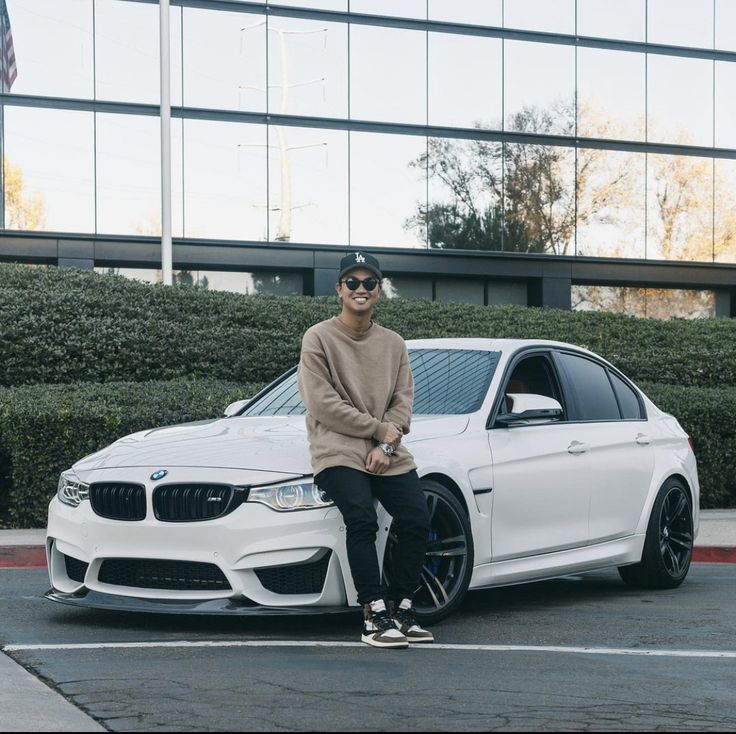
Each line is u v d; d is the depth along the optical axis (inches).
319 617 252.8
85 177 859.4
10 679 189.0
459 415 263.3
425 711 171.8
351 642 224.4
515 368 285.1
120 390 468.8
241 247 892.6
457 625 249.1
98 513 237.8
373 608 219.1
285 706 173.3
